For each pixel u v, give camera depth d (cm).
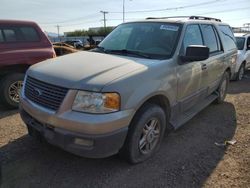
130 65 353
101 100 299
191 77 446
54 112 314
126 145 346
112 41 473
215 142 453
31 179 331
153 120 373
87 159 378
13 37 593
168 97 389
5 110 587
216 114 594
